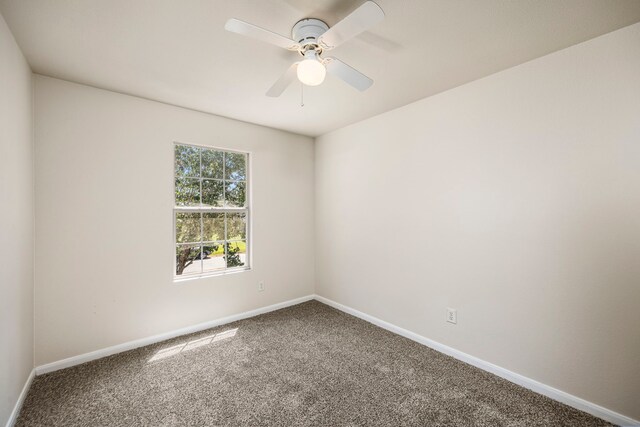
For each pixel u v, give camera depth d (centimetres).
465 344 234
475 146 227
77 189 231
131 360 235
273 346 260
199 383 204
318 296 393
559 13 150
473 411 176
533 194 197
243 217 338
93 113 238
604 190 170
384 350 253
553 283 188
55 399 186
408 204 278
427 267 262
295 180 377
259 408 178
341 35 144
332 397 189
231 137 318
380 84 233
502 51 186
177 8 146
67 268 226
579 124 178
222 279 312
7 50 158
